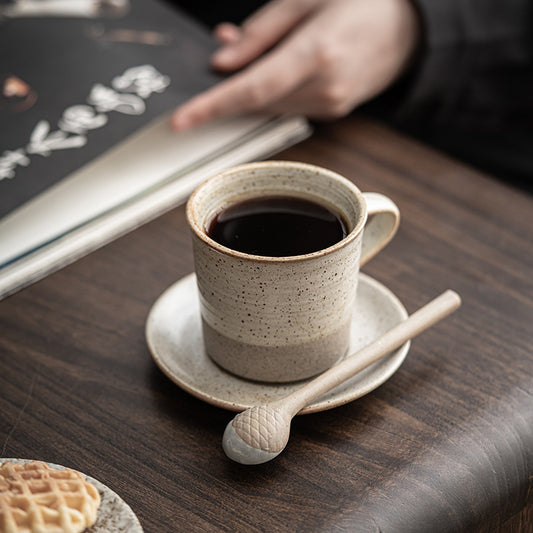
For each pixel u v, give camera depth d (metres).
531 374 0.70
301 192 0.69
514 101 1.09
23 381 0.70
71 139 0.82
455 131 1.18
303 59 0.89
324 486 0.64
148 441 0.67
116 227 0.80
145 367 0.71
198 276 0.67
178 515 0.63
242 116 0.90
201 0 1.40
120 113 0.84
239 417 0.65
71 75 0.88
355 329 0.72
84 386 0.70
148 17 0.97
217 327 0.67
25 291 0.76
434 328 0.73
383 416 0.68
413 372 0.70
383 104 1.07
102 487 0.63
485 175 0.87
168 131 0.87
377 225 0.71
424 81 0.99
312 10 0.94
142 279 0.77
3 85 0.86
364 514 0.63
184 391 0.69
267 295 0.65
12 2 0.97
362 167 0.87
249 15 1.39
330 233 0.67
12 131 0.82
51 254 0.78
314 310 0.66
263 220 0.68
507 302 0.75
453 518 0.64
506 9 0.99
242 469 0.65
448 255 0.79
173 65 0.91
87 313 0.74
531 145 1.12
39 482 0.62
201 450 0.66
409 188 0.85
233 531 0.63
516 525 0.68
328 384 0.66
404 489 0.64
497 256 0.79
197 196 0.67
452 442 0.67
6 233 0.77
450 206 0.83
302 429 0.67
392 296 0.73
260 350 0.67
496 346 0.72
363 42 0.94
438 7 0.96
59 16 0.95
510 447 0.67
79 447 0.66
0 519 0.60
